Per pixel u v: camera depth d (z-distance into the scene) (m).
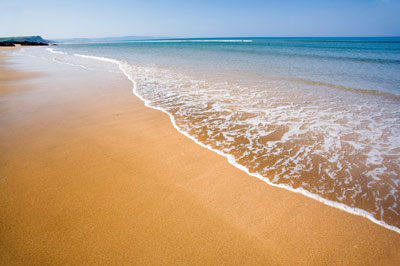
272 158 3.75
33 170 3.30
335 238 2.29
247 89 8.28
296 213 2.60
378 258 2.10
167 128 4.89
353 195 2.90
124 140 4.31
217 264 2.01
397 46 36.56
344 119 5.42
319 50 28.83
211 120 5.36
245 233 2.33
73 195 2.80
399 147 4.08
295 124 5.12
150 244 2.18
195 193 2.89
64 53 30.91
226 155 3.82
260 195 2.88
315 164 3.59
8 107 6.19
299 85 8.95
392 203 2.77
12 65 15.67
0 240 2.18
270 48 33.66
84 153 3.81
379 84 9.29
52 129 4.76
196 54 24.17
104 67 14.62
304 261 2.06
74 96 7.39
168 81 9.76
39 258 2.01
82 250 2.10
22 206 2.61
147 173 3.29
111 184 3.02
